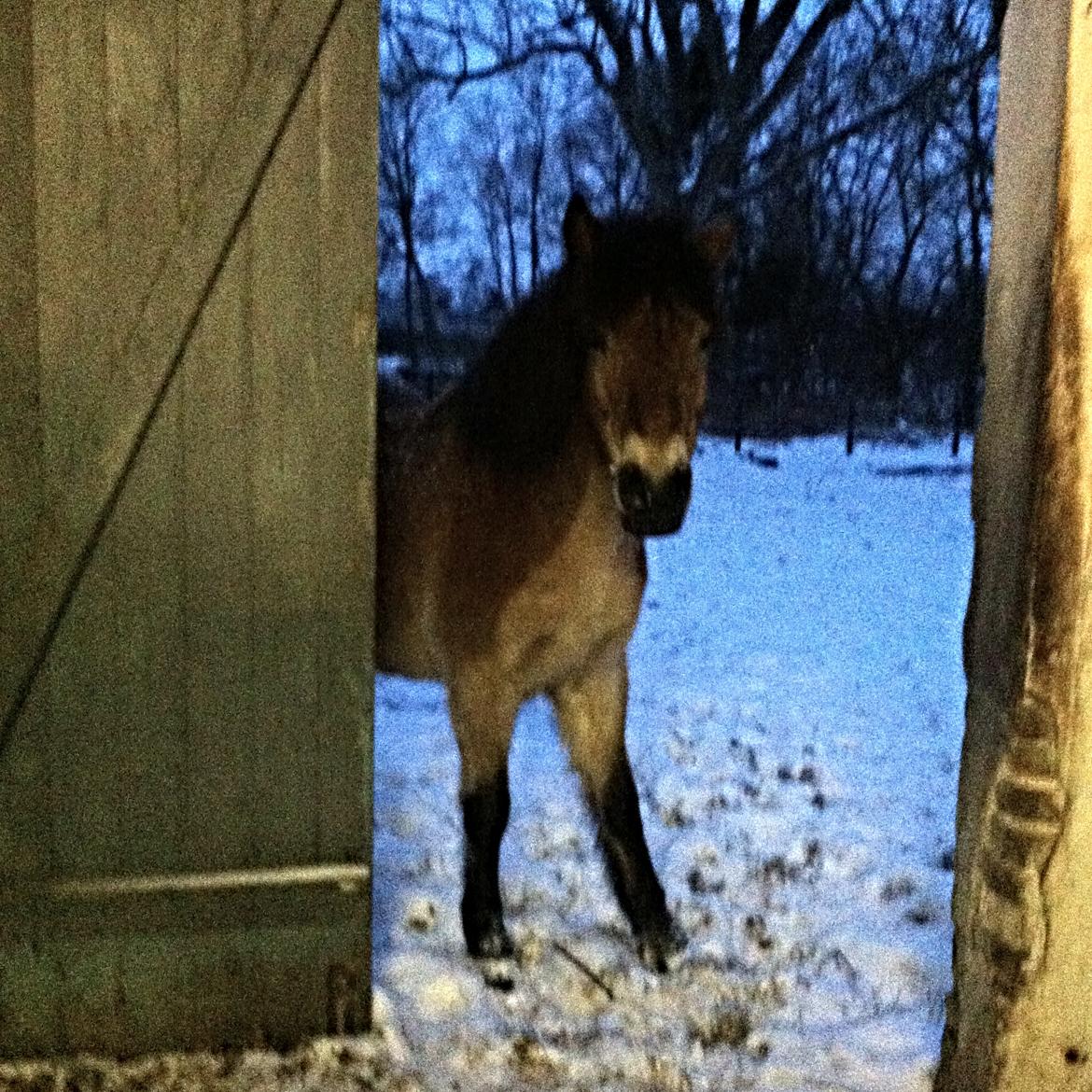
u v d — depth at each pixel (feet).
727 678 18.42
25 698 7.23
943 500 36.73
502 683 8.95
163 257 6.87
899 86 41.37
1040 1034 5.57
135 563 7.23
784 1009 8.80
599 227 8.09
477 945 9.23
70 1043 7.77
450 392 10.09
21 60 6.47
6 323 6.75
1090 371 4.97
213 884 7.73
